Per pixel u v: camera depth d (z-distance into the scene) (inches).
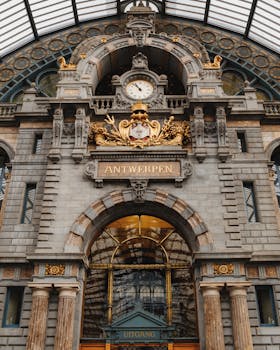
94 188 859.4
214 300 740.7
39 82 1207.6
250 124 971.3
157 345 776.3
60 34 1288.1
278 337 744.3
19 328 761.0
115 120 955.3
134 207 862.5
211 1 1224.2
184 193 849.5
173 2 1264.8
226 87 1196.5
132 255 861.8
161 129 929.5
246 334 711.1
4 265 816.3
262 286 794.8
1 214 894.4
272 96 1172.5
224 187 853.8
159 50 1057.5
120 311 816.9
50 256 773.3
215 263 772.6
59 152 886.4
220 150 884.0
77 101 924.6
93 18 1306.6
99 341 776.9
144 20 1095.0
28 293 788.6
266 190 884.0
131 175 864.9
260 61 1227.2
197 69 1009.5
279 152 1009.5
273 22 1179.3
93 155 884.0
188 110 943.0
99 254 861.2
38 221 858.1
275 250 815.1
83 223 821.9
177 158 882.1
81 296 786.2
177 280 839.7
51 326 738.2
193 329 791.7
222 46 1259.2
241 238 831.1
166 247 864.3
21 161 930.1
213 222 816.9
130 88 1003.9
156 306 821.2
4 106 1048.2
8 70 1221.7
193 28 1291.8
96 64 1026.1
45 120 986.7
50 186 856.9
